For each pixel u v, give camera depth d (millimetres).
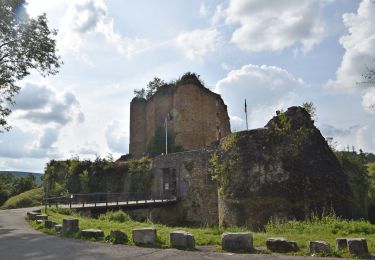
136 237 9203
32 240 10195
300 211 18594
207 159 30656
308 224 13352
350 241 7773
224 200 21531
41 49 23406
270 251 8078
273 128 21375
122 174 40938
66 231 11203
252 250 8211
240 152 21750
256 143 21422
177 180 33344
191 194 31578
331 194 19203
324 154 20734
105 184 41531
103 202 29609
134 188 38812
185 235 8734
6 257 7812
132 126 56094
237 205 20453
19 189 77062
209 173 30172
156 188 36312
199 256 7668
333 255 7652
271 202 19297
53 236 10961
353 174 25062
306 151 20266
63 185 43781
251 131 22156
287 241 8234
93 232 10211
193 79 50750
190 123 48875
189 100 49562
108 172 41844
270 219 18688
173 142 48969
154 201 31109
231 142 22703
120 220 17281
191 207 31281
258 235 10344
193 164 32062
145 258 7496
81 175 42250
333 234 10891
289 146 20406
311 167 19797
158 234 10055
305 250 8156
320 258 7430
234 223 20406
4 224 15156
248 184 20484
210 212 29469
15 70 23391
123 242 9359
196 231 11336
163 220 33000
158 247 8750
